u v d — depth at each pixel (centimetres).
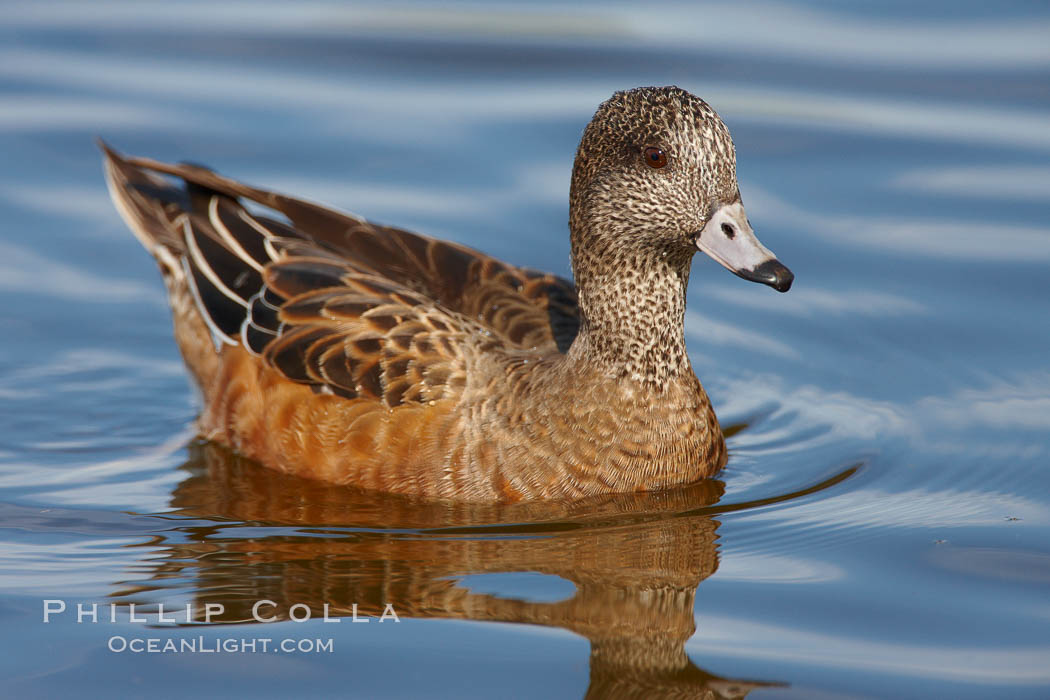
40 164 1783
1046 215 1666
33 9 2172
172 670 912
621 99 1146
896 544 1090
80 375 1455
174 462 1271
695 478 1213
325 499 1184
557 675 904
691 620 977
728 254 1109
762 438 1324
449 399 1184
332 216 1402
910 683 898
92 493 1198
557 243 1658
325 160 1792
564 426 1171
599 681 897
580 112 1898
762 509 1163
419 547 1086
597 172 1148
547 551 1080
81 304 1576
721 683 901
